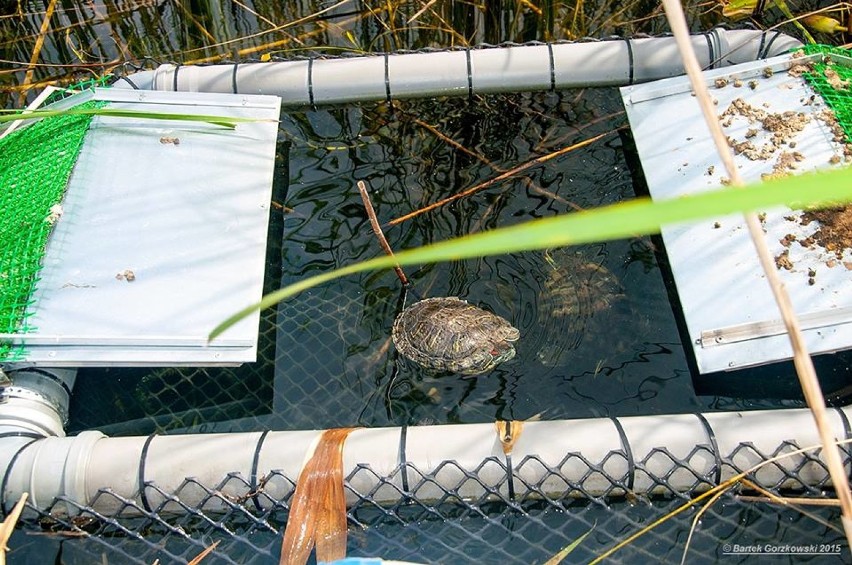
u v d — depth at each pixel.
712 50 3.52
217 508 2.41
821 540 2.27
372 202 3.35
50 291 2.69
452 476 2.37
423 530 2.39
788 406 2.63
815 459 2.27
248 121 3.03
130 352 2.56
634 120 3.29
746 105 3.18
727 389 2.68
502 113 3.69
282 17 4.38
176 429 2.70
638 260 3.05
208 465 2.39
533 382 2.74
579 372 2.76
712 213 0.64
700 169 3.00
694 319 2.59
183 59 4.17
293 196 3.39
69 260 2.78
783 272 2.63
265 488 2.38
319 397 2.76
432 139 3.61
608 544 2.32
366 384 2.79
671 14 1.09
